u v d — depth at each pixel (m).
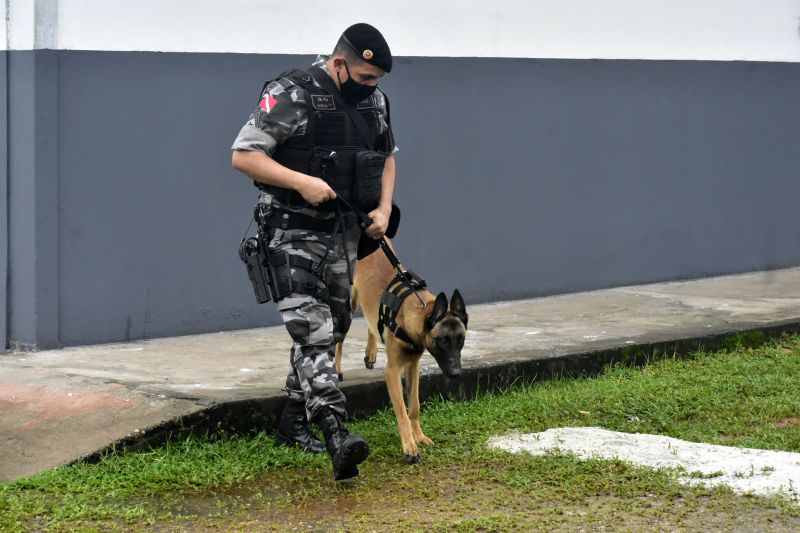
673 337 9.65
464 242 11.54
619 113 12.77
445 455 6.68
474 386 8.22
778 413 7.78
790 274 14.20
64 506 5.61
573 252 12.46
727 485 5.96
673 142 13.34
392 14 10.83
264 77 9.95
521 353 8.86
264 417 7.00
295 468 6.45
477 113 11.55
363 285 7.31
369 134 6.29
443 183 11.34
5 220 8.86
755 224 14.34
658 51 13.09
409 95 11.02
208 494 5.95
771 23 14.33
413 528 5.37
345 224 6.29
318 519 5.55
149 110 9.24
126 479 6.04
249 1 9.80
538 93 12.02
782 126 14.56
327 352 6.16
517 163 11.90
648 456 6.58
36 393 7.14
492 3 11.56
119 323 9.20
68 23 8.70
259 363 8.46
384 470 6.42
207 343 9.29
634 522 5.45
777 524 5.41
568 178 12.36
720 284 13.29
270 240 6.16
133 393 6.99
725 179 13.94
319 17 10.30
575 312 11.16
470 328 10.16
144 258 9.31
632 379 8.72
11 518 5.41
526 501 5.81
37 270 8.68
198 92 9.53
